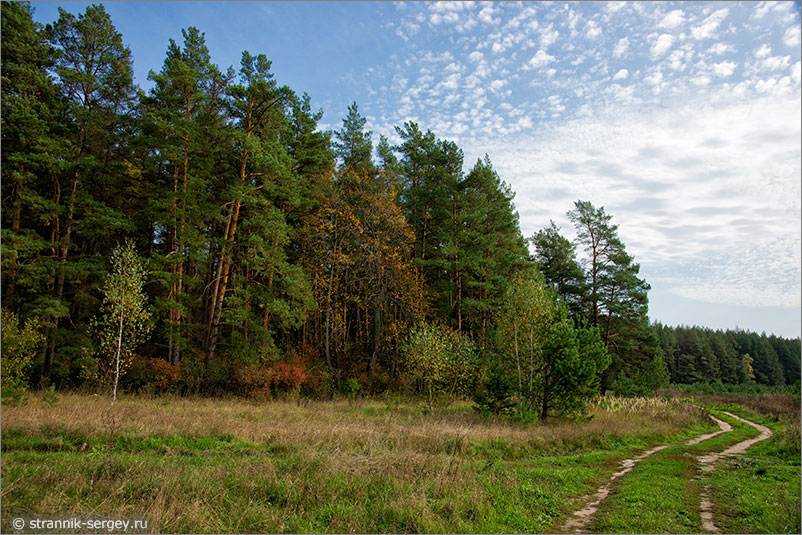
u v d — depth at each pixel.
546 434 17.53
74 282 24.22
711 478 11.84
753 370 90.69
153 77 27.31
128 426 12.58
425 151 39.56
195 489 7.58
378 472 9.29
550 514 8.47
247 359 25.53
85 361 21.91
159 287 30.30
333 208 31.78
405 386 30.17
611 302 40.78
